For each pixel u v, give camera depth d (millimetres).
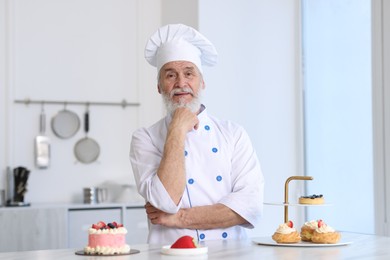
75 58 5137
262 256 1772
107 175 5160
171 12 5113
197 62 2508
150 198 2248
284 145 4766
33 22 5031
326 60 4551
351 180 4281
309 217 4703
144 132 2500
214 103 4594
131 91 5266
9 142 4895
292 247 2004
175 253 1809
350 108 4293
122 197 5059
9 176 4805
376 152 4000
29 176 4965
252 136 4688
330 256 1772
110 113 5203
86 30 5176
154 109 5301
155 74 5305
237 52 4688
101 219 4613
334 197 4453
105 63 5211
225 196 2385
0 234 4340
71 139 5094
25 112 4984
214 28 4633
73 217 4539
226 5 4680
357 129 4227
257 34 4750
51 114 5047
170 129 2318
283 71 4801
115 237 1896
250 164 2469
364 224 4160
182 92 2443
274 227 4688
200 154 2441
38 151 4973
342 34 4379
